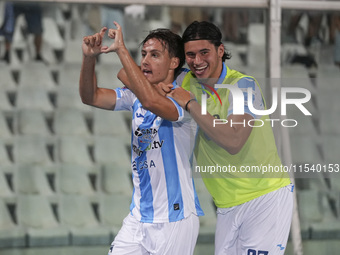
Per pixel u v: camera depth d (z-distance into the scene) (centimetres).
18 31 2256
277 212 1066
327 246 1811
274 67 1393
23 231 1769
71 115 2173
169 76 1041
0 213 1847
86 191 1959
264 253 1079
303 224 1847
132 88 963
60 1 1366
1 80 2212
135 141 1030
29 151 2061
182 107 983
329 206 1917
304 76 2259
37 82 2233
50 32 2302
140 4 1354
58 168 2020
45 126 2141
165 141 1013
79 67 2281
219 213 1109
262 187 1065
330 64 2297
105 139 2122
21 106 2177
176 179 1021
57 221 1848
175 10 2219
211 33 1035
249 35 2305
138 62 2225
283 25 2295
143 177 1030
